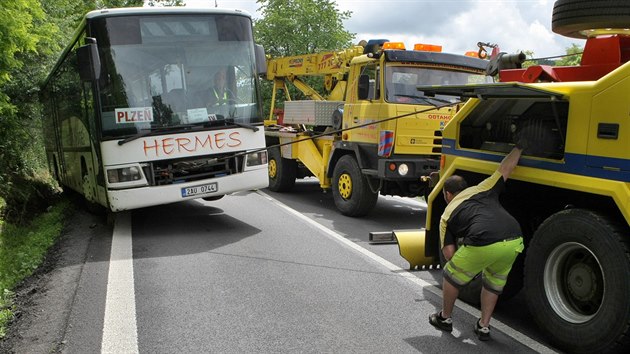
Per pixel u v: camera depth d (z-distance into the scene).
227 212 10.03
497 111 5.12
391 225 9.09
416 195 9.30
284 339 4.41
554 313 4.19
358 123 9.52
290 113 12.38
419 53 8.96
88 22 7.61
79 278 6.03
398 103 8.77
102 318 4.84
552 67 4.89
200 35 8.15
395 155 8.72
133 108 7.68
